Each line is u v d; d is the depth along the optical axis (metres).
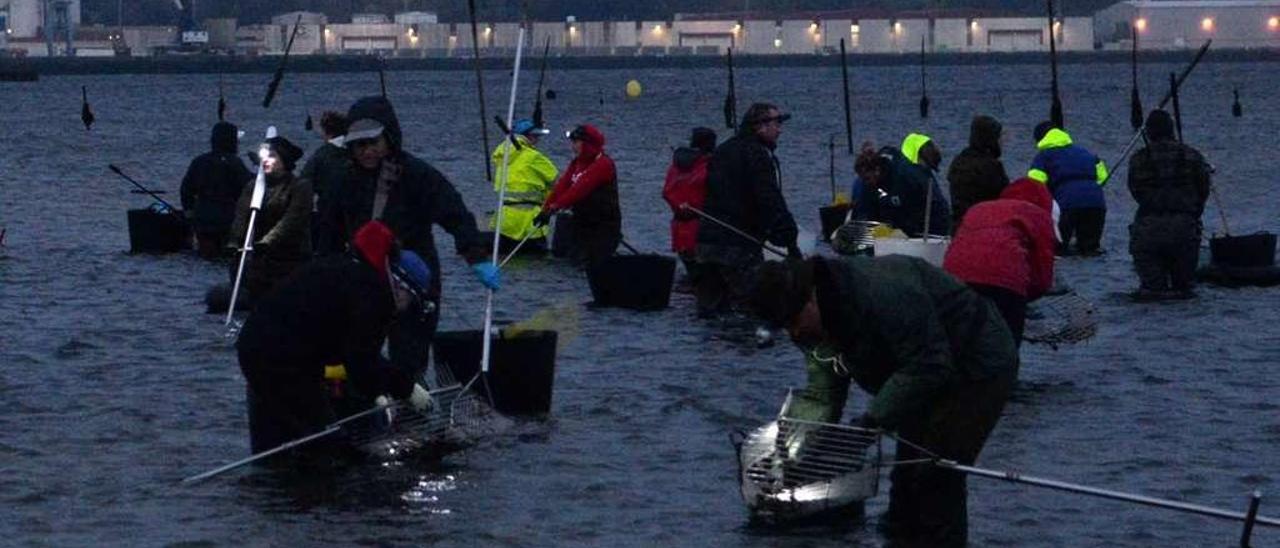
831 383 9.12
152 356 14.09
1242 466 10.44
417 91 110.38
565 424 11.55
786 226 15.45
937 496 8.96
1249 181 34.62
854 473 9.05
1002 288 11.18
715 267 15.93
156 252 22.08
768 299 8.48
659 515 9.45
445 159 44.75
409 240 10.99
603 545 8.92
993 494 9.91
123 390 12.69
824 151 46.78
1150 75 131.38
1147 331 15.35
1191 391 12.65
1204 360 13.89
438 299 11.07
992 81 122.06
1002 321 8.80
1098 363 13.77
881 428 8.48
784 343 14.78
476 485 10.04
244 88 114.75
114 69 146.50
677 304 17.27
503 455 10.72
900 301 8.41
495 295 17.97
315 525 9.24
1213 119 65.12
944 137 57.47
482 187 34.59
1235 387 12.78
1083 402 12.26
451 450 10.75
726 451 10.84
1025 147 47.72
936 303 8.62
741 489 9.38
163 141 54.50
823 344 8.90
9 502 9.68
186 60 149.38
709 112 79.81
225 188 21.25
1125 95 95.19
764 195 15.49
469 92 108.81
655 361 13.90
